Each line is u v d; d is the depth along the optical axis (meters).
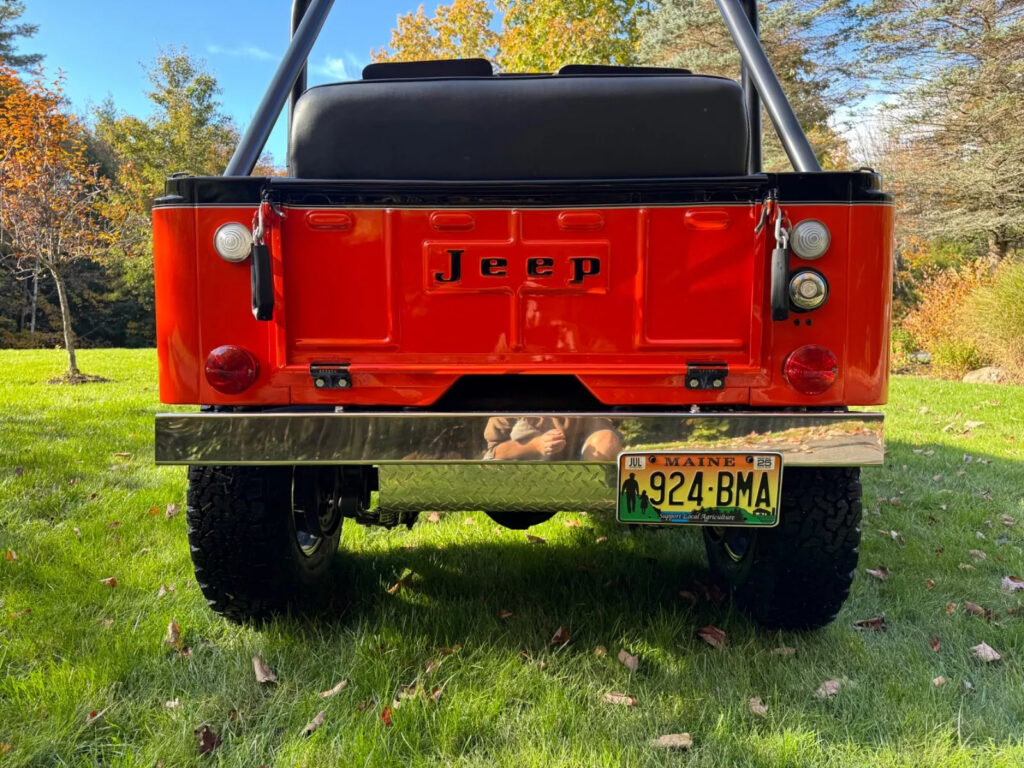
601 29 15.23
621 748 1.84
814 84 21.97
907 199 19.44
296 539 2.51
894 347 16.38
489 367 2.04
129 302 32.75
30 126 9.62
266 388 2.02
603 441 1.91
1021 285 11.54
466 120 2.24
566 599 2.78
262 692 2.13
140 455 5.06
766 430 1.90
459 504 1.98
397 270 2.01
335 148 2.27
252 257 1.89
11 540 3.27
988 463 5.18
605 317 2.03
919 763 1.81
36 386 9.02
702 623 2.57
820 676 2.22
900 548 3.42
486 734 1.93
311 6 2.44
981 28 17.66
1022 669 2.30
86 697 2.03
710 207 1.98
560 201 1.99
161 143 26.16
